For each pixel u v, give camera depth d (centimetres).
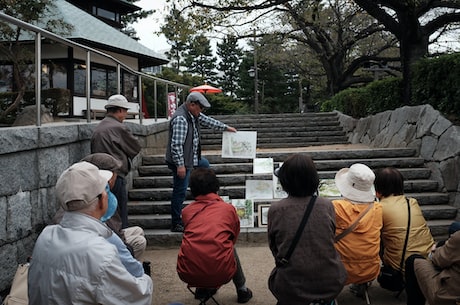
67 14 1534
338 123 1304
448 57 716
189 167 537
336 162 712
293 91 4347
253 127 1274
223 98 3481
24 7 1180
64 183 205
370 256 336
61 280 187
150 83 959
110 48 1535
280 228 280
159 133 893
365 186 347
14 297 278
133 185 688
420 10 1020
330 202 289
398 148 759
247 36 1542
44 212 412
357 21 1964
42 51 488
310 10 1429
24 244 377
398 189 378
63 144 454
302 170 283
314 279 272
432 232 558
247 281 427
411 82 899
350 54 2420
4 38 432
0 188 345
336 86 2131
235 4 1134
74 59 549
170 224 582
